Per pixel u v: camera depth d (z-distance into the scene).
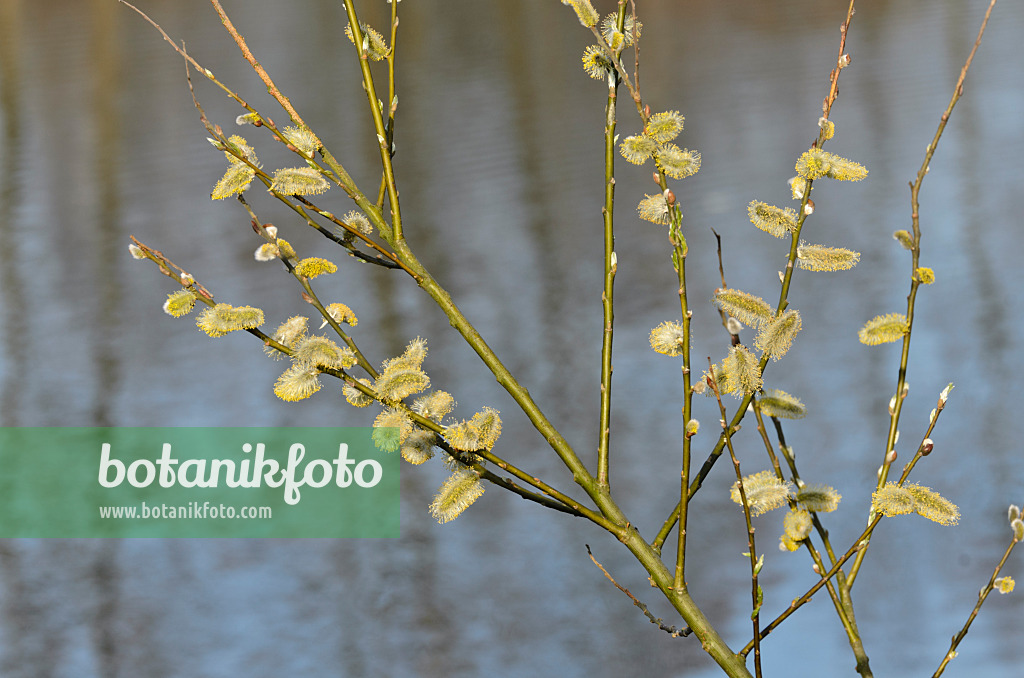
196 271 11.40
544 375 8.52
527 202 12.92
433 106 17.30
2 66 21.83
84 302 10.90
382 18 24.59
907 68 17.69
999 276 9.70
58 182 14.77
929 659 5.01
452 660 5.38
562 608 5.74
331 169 2.73
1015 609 5.29
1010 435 6.90
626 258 11.07
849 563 5.79
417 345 2.67
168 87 19.09
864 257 10.58
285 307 10.34
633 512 6.53
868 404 7.56
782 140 14.59
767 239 11.27
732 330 2.65
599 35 2.69
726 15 23.56
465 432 2.65
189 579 6.30
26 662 5.65
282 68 19.80
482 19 24.31
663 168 2.67
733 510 6.45
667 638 5.43
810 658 5.13
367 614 5.82
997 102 15.33
